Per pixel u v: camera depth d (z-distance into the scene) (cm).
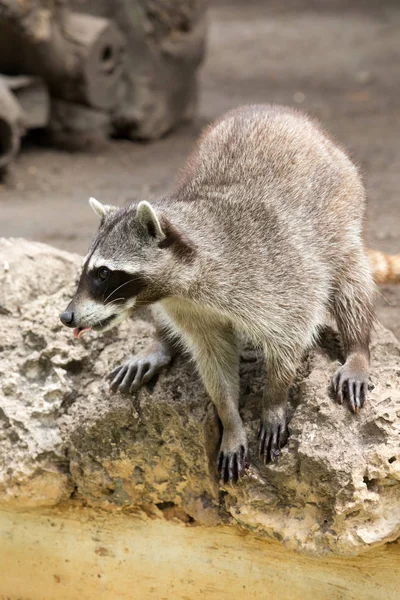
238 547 923
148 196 1867
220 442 903
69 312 820
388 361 932
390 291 1292
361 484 808
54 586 1022
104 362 976
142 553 972
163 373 931
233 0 4988
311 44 3788
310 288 884
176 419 895
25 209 1769
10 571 1034
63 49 2153
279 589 917
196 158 992
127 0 2297
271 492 869
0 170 1989
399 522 819
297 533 853
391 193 1831
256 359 954
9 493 955
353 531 820
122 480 940
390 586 865
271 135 966
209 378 874
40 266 1072
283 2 4853
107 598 1004
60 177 2045
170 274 835
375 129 2448
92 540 987
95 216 1705
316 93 2942
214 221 873
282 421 869
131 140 2384
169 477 923
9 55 2114
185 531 944
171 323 898
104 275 825
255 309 855
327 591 895
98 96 2261
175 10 2394
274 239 879
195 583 959
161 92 2420
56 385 954
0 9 1983
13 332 1013
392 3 4638
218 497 905
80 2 2222
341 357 945
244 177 924
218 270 848
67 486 959
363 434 838
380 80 3086
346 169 987
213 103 2838
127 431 926
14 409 959
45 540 1005
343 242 945
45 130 2284
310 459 827
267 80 3166
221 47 3797
